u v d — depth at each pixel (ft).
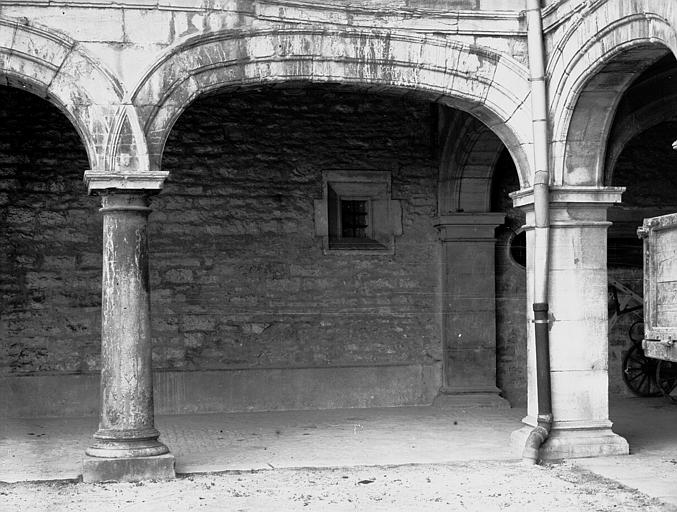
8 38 25.45
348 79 27.89
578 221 28.58
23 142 36.17
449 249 38.88
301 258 38.29
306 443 31.04
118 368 25.71
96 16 25.98
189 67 26.55
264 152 38.11
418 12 28.22
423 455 29.04
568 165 28.22
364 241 39.24
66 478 25.84
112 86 25.89
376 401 38.75
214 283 37.50
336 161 38.73
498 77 28.71
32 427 33.99
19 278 36.01
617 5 24.61
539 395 28.25
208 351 37.37
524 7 28.86
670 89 30.89
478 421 35.29
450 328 38.86
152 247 37.01
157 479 25.58
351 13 27.86
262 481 25.48
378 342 38.88
